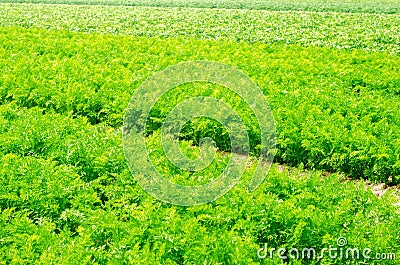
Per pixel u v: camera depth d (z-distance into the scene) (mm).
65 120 11383
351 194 8109
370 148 10344
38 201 8195
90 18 30297
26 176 8648
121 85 13844
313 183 8555
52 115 11750
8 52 18047
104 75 14984
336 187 8352
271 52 18875
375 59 16938
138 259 6609
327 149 10812
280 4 40094
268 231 7520
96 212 7676
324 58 17094
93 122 13258
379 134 10992
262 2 41969
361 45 20547
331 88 13891
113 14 32469
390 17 29766
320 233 7258
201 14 32031
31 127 10633
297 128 11109
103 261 6816
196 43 19734
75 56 17500
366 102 12430
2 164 9086
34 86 14070
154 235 7176
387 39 21734
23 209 8188
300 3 40938
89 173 9438
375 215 7680
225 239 6973
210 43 19781
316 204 8023
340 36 22562
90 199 8273
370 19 28812
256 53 17547
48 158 9484
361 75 14914
